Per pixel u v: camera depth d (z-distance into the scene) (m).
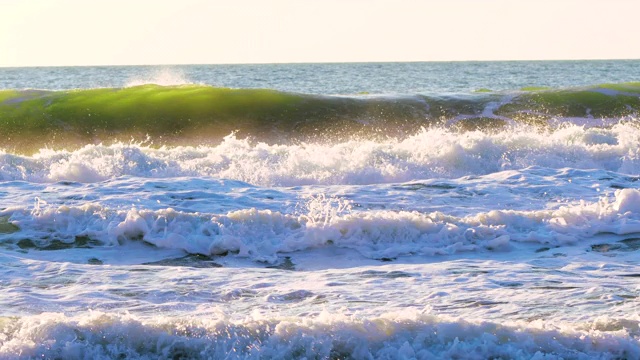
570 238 25.03
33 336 14.41
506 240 24.56
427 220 25.69
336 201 31.58
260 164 45.94
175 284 19.67
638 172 47.16
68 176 43.25
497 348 14.22
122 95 79.56
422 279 20.12
